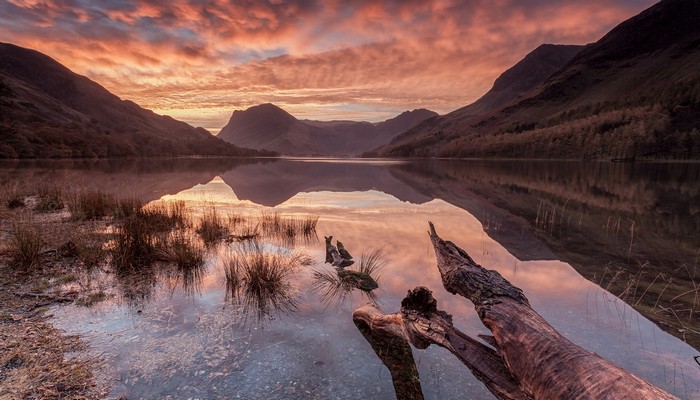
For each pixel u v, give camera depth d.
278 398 3.12
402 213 13.71
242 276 6.36
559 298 5.30
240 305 5.12
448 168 60.34
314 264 7.19
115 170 41.66
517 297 3.13
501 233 10.14
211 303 5.18
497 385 2.77
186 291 5.64
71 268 6.57
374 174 42.44
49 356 3.67
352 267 6.86
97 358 3.67
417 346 3.59
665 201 17.83
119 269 6.54
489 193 21.48
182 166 58.38
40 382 3.24
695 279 6.22
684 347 3.86
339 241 8.95
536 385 2.39
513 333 2.76
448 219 12.39
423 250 8.17
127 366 3.55
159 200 17.09
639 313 4.75
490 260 7.45
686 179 33.72
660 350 3.80
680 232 10.50
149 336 4.17
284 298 5.41
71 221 10.66
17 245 6.87
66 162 58.91
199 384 3.29
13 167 41.31
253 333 4.30
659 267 6.99
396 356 3.83
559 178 35.41
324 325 4.53
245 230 10.41
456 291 3.59
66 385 3.21
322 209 14.73
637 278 6.28
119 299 5.27
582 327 4.35
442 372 3.54
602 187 25.56
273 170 50.84
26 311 4.75
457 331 3.28
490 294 3.20
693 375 3.35
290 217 12.57
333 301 5.30
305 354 3.84
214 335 4.23
